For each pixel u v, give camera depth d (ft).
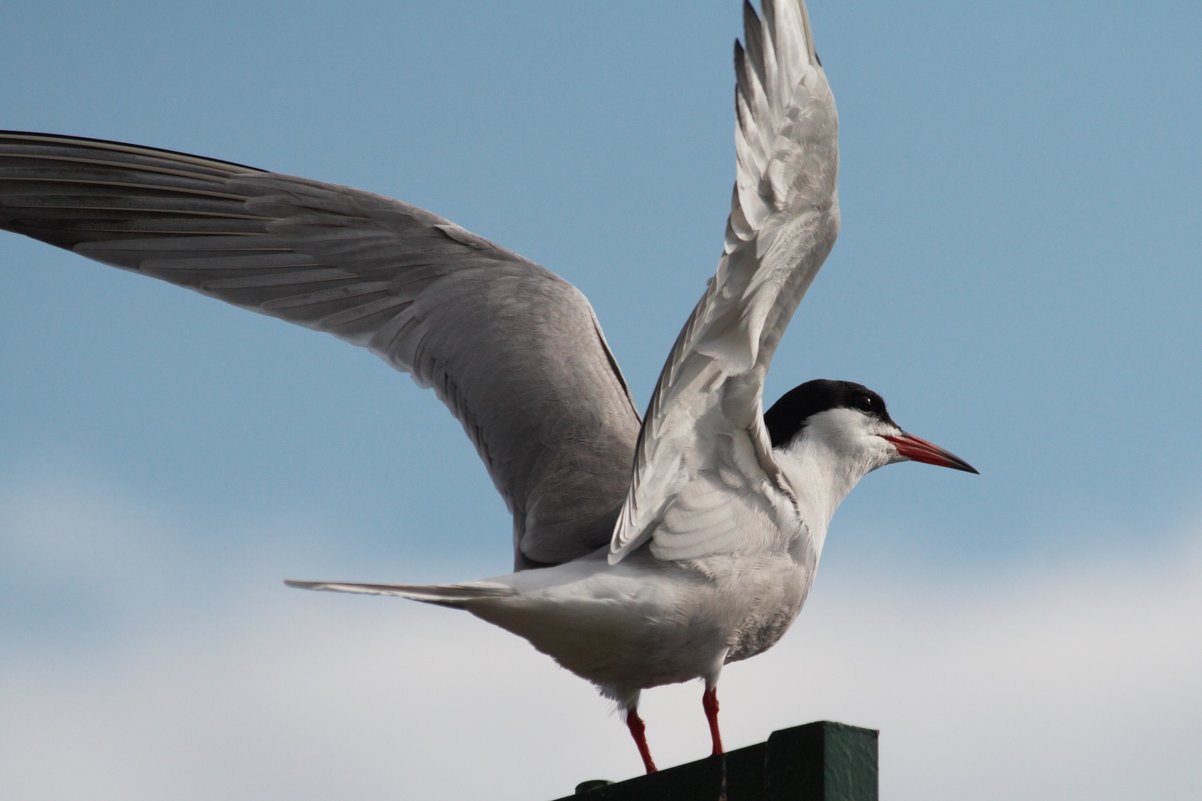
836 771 24.57
